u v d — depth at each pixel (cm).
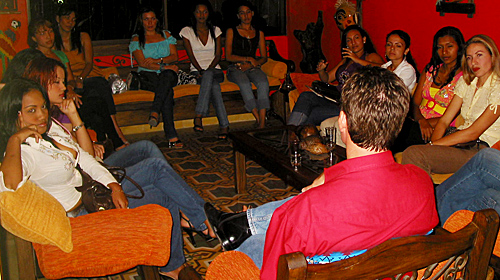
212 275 185
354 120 137
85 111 441
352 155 146
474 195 244
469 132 291
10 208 183
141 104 509
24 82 213
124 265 212
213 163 445
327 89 436
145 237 213
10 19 394
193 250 293
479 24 382
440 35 350
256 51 629
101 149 296
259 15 648
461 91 316
